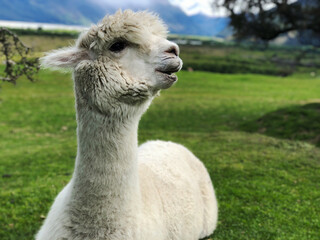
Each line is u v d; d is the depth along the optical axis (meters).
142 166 3.53
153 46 2.74
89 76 2.68
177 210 3.52
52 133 13.14
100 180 2.64
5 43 4.93
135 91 2.68
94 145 2.66
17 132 13.10
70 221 2.70
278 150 9.85
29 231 5.18
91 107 2.69
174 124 15.14
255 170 8.25
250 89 28.97
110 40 2.70
